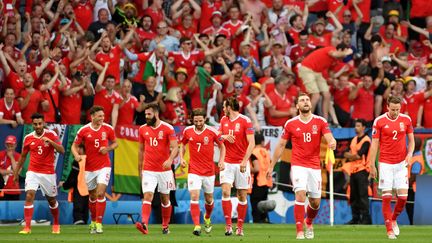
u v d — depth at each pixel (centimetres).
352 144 8262
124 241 5050
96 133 6144
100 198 6138
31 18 8619
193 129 5919
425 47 10231
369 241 5181
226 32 9412
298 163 5228
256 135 8138
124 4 9456
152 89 8406
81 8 9119
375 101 9244
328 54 8812
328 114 8919
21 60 8081
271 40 9412
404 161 5672
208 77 8594
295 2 10106
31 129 7575
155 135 5919
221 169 5838
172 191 7800
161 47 8531
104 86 8131
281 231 6500
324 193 8256
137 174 7856
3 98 7550
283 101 8662
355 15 10144
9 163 7419
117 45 8475
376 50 9406
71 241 5031
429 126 9119
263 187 8062
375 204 8338
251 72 9012
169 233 6097
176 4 9725
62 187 7562
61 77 8088
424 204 8412
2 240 5088
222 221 7994
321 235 5938
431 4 10594
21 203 7419
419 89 9400
